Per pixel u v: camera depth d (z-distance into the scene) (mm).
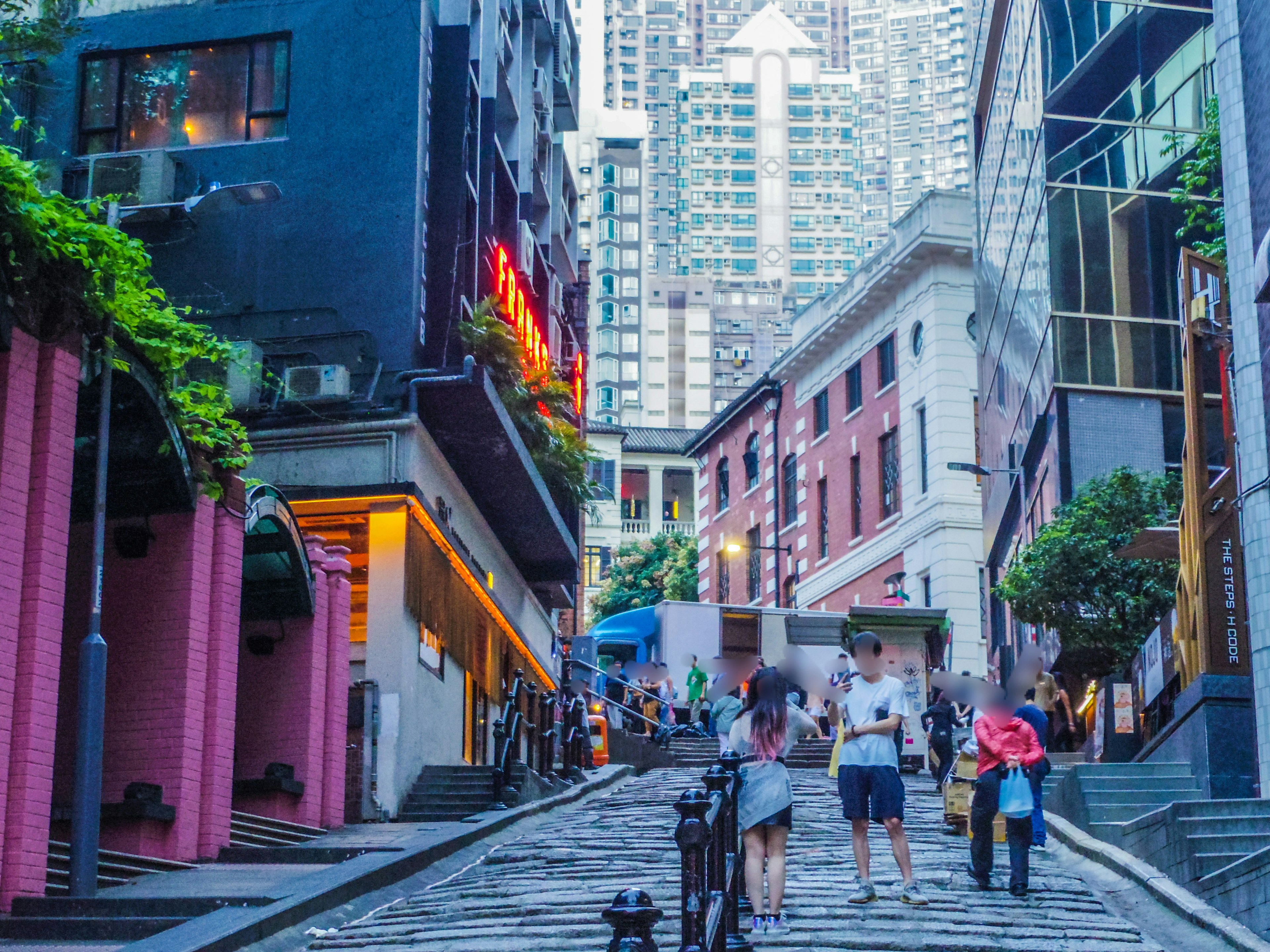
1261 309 15688
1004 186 37844
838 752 11906
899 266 51688
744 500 66562
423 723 23188
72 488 16297
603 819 19312
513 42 34938
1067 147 31234
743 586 66062
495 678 29109
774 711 10977
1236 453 16688
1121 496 25594
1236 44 16391
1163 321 30594
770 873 10711
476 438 25172
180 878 14391
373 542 22531
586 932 10641
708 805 7867
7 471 12836
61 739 16453
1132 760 20812
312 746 19328
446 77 27469
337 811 19828
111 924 11625
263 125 26484
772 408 63719
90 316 13828
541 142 39438
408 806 21688
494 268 30406
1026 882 12227
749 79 194500
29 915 12227
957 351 50125
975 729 12797
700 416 158625
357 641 22719
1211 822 12977
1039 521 32812
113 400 15156
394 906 12953
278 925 11297
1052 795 18000
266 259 25766
